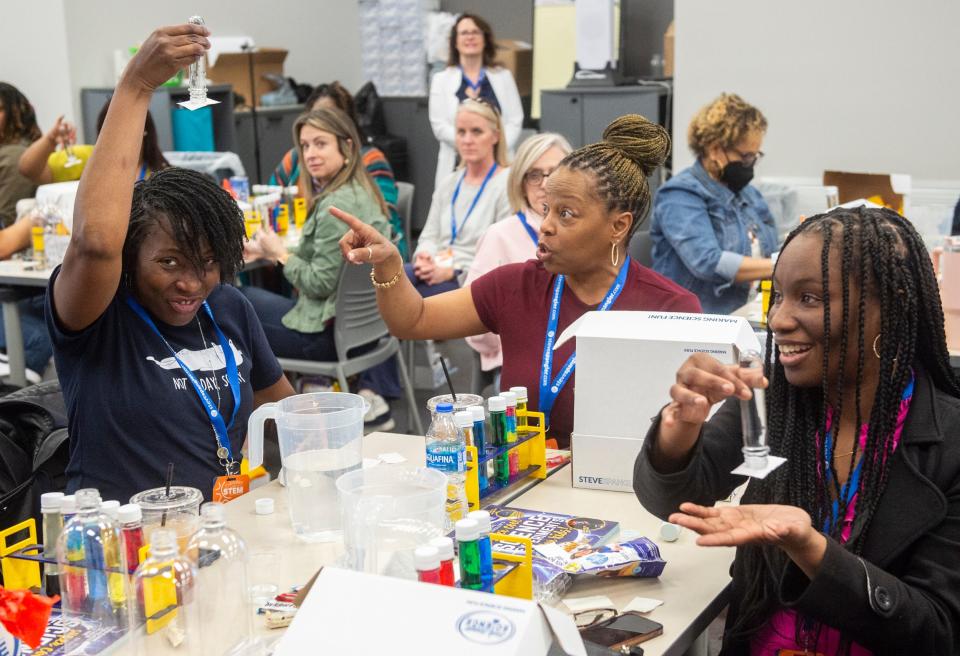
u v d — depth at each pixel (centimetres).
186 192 201
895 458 147
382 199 424
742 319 194
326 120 413
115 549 152
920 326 149
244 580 145
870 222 147
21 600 129
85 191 187
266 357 232
